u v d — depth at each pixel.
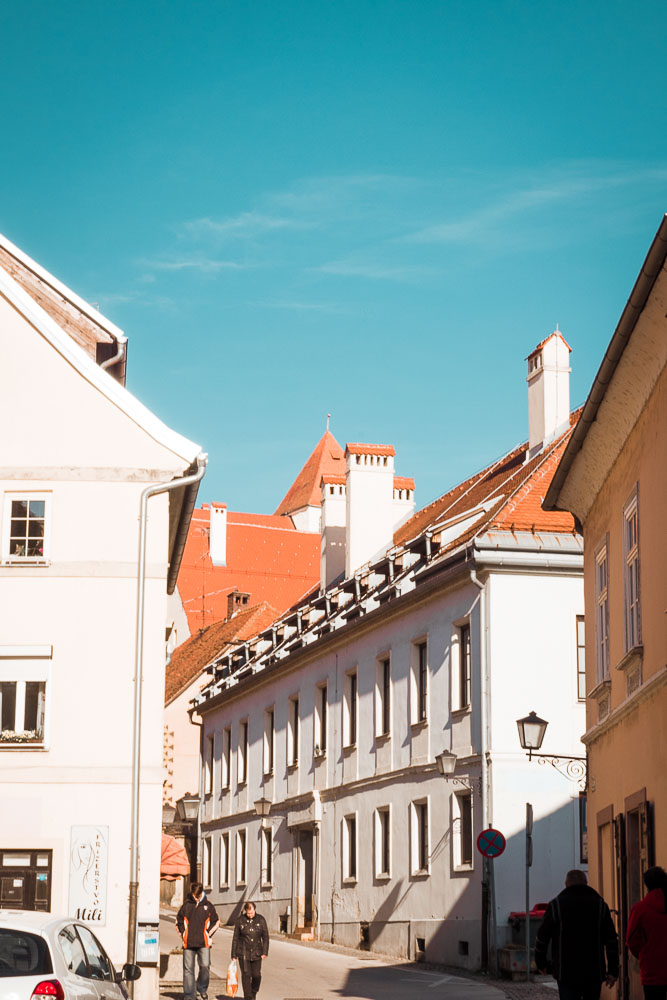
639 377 16.95
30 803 24.48
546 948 13.61
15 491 25.53
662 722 16.27
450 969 31.59
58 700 24.84
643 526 17.64
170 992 26.12
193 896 24.52
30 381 25.89
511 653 31.86
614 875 19.81
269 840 46.25
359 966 32.34
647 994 13.15
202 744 54.91
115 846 24.39
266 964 32.16
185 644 70.50
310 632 44.56
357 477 45.91
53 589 25.22
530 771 31.34
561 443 35.91
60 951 12.78
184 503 27.12
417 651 36.16
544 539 32.19
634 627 18.58
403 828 35.88
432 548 36.88
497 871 30.66
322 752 42.12
